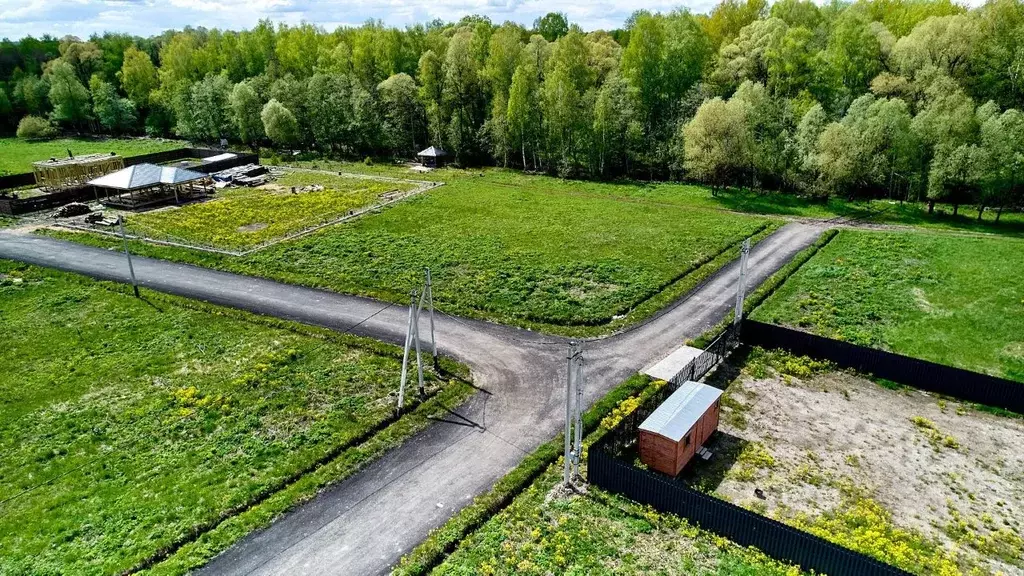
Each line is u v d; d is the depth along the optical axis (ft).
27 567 74.18
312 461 92.79
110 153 335.67
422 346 128.98
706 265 172.45
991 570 72.64
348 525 81.10
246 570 73.97
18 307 149.48
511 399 109.60
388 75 384.47
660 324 138.00
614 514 80.94
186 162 334.44
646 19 299.58
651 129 314.96
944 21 251.80
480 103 356.79
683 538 76.43
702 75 312.91
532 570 71.87
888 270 164.55
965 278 155.74
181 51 435.53
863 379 115.14
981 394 106.11
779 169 255.09
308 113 363.97
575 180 295.69
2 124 454.40
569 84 294.66
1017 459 93.04
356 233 203.31
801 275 164.35
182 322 140.77
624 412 103.35
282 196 256.11
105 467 92.94
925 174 222.89
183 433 100.58
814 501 83.97
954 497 85.30
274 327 138.00
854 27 266.98
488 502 83.56
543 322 139.95
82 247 193.06
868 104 237.45
